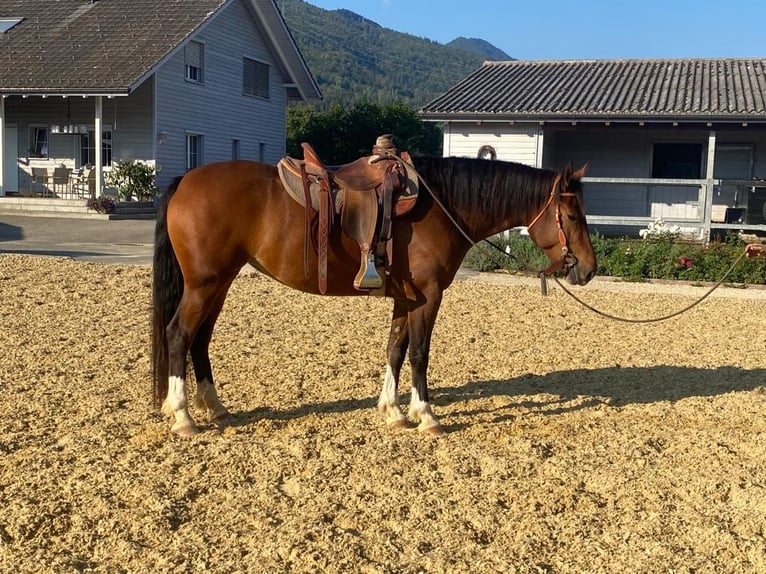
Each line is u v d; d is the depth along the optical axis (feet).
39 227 68.49
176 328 17.85
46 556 12.56
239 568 12.24
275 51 104.27
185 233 17.42
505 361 26.35
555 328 32.45
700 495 15.28
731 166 67.67
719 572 12.38
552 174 18.76
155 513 13.92
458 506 14.55
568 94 65.41
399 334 19.12
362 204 17.29
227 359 25.27
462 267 53.01
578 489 15.49
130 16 91.81
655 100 61.98
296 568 12.30
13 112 89.04
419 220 17.78
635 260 51.55
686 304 39.86
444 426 19.10
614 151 69.67
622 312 36.94
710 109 58.08
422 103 525.34
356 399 21.26
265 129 105.29
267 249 17.60
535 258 51.01
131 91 76.69
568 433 18.78
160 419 19.02
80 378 22.34
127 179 81.00
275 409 20.20
